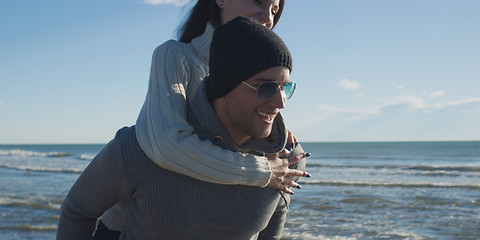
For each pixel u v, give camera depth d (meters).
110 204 1.60
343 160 47.00
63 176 25.81
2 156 56.28
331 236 9.35
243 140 1.52
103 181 1.51
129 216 1.54
